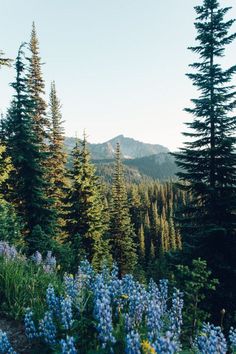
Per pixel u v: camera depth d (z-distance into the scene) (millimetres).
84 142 28750
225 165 18062
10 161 21750
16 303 7621
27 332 6008
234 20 17812
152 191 142125
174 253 18125
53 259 11328
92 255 27656
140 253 80438
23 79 23141
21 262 10070
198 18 18562
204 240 17516
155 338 5340
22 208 22391
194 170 18547
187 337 8305
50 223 22969
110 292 6391
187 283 10141
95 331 5945
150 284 6965
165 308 6930
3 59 19031
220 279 16359
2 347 5188
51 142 32531
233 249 17406
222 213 18016
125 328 5629
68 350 4938
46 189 30812
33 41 30953
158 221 96375
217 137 18078
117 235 43250
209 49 17906
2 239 14969
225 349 4785
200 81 18078
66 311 5688
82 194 27969
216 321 14938
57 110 33250
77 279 7141
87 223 27672
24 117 22734
